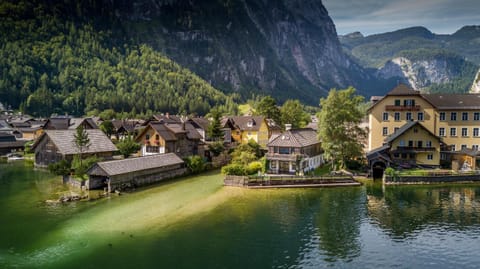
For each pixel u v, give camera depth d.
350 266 35.16
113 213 50.78
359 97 82.81
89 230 44.00
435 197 60.41
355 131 82.06
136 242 40.38
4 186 67.31
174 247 39.16
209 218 49.09
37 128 139.25
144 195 61.31
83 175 68.19
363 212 52.12
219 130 98.75
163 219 48.47
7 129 140.62
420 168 78.25
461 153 79.69
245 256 37.12
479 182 71.12
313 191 64.94
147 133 88.19
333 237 42.44
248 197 60.50
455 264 35.59
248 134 114.44
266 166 77.12
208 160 96.88
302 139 79.38
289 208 54.12
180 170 78.50
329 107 78.25
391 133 86.56
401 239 41.91
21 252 37.56
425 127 80.75
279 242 40.84
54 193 61.78
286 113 131.88
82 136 76.31
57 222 46.78
